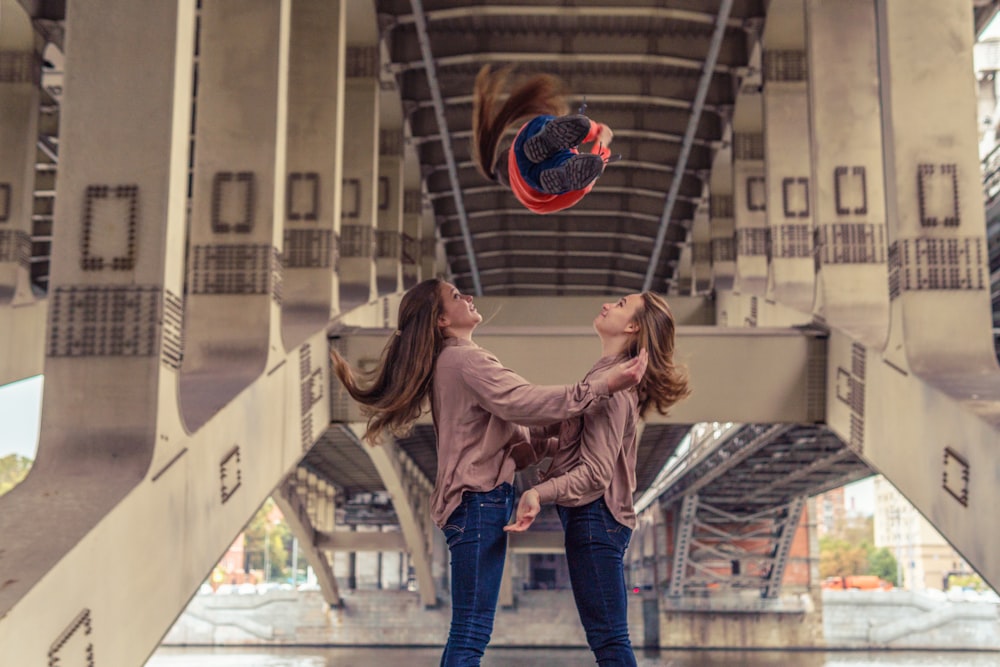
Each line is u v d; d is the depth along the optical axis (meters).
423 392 4.36
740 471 37.44
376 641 56.78
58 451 9.85
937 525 12.34
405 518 39.66
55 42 19.28
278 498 39.34
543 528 47.69
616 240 37.66
